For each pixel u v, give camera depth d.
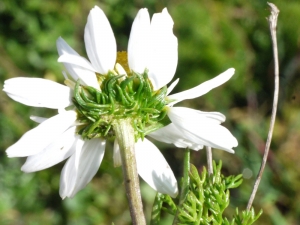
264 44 0.36
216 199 0.13
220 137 0.13
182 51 0.35
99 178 0.32
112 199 0.32
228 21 0.37
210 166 0.14
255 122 0.33
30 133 0.13
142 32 0.13
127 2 0.38
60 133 0.13
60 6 0.39
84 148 0.14
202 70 0.35
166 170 0.14
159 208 0.14
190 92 0.14
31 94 0.13
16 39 0.38
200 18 0.36
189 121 0.13
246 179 0.29
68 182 0.14
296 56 0.35
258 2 0.37
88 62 0.13
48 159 0.13
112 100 0.13
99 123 0.13
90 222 0.32
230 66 0.35
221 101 0.34
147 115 0.13
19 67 0.37
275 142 0.32
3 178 0.33
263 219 0.28
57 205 0.32
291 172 0.30
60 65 0.38
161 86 0.13
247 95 0.34
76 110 0.13
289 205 0.29
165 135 0.14
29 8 0.39
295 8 0.36
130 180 0.13
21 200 0.32
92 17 0.13
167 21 0.13
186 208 0.13
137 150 0.14
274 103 0.15
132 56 0.13
